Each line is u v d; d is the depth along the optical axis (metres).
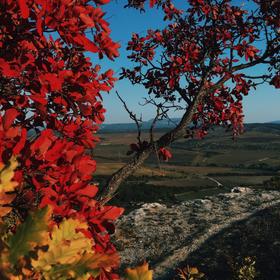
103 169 124.69
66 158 2.13
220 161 175.88
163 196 43.91
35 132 3.02
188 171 136.50
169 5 7.67
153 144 5.77
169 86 7.20
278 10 6.89
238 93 7.68
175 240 21.19
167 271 18.52
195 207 26.02
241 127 7.92
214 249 20.16
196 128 7.88
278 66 7.18
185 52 7.26
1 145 1.84
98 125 3.41
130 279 0.69
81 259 0.75
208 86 6.85
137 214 24.73
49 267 0.72
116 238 21.06
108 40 2.79
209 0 7.30
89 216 2.13
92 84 3.00
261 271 18.39
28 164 1.97
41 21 2.22
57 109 3.21
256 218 22.98
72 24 2.34
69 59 3.25
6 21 2.48
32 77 2.79
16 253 0.66
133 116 5.74
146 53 7.73
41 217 0.68
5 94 2.83
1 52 2.59
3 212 0.76
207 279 18.27
